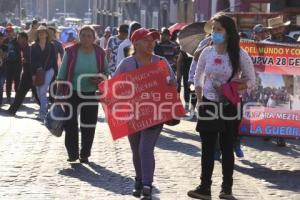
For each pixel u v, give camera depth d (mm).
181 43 14516
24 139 13750
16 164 11172
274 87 11523
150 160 8828
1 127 15570
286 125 11539
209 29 11219
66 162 11461
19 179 10117
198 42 14367
